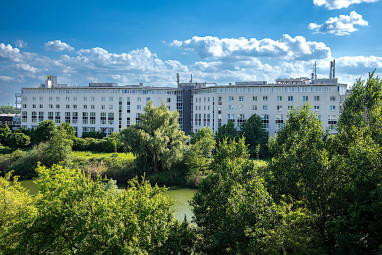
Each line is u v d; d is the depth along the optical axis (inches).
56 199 863.7
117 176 2492.6
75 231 856.3
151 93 4266.7
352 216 800.3
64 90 4217.5
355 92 1264.8
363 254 784.3
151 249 893.8
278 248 774.5
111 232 803.4
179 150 2491.4
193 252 970.1
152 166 2581.2
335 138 1181.1
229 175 1062.4
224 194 1013.2
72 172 997.8
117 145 3257.9
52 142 2603.3
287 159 1098.7
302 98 3346.5
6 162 2647.6
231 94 3590.1
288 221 902.4
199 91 4183.1
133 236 843.4
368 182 814.5
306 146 1114.7
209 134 2891.2
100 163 2625.5
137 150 2432.3
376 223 771.4
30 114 4274.1
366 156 853.2
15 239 860.0
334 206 903.7
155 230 906.7
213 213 1000.9
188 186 2367.1
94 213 850.1
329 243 903.1
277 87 3430.1
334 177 942.4
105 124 4165.8
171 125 2628.0
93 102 4180.6
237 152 1181.1
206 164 2453.2
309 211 940.0
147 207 927.0
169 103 4343.0
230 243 882.1
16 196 1015.6
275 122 3442.4
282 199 1053.2
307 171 984.9
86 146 3336.6
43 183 924.6
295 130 1202.0
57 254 826.8
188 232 1004.6
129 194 966.4
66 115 4220.0
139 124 2586.1
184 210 1712.6
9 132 3651.6
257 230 803.4
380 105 1176.8
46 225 852.0
